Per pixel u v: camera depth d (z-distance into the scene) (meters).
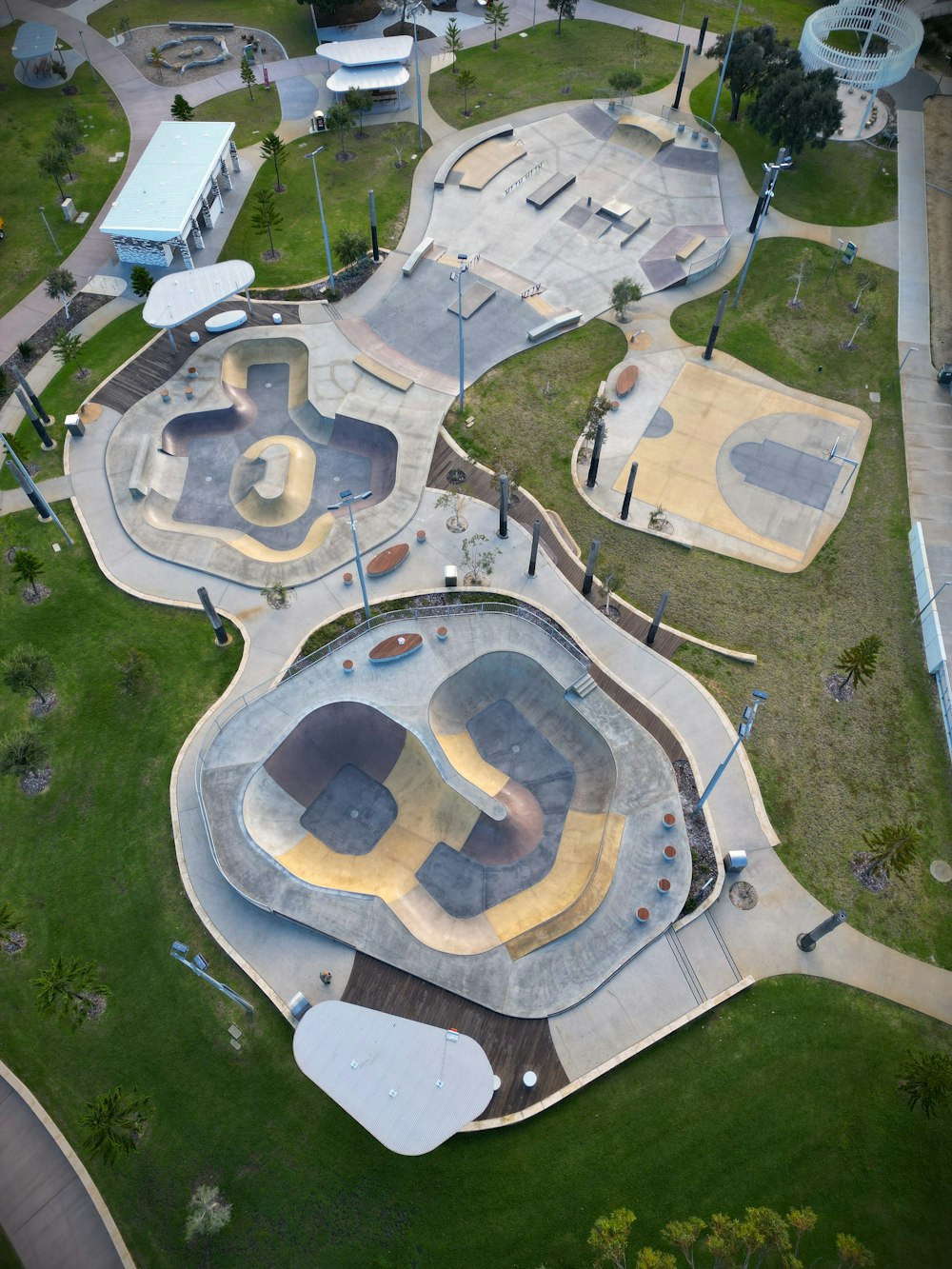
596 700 44.28
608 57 86.19
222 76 84.25
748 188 74.75
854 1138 34.41
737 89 76.69
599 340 63.47
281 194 73.31
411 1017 36.22
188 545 51.19
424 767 42.53
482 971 37.09
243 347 61.81
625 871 39.59
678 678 46.28
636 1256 31.70
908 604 50.44
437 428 56.84
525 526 51.97
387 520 51.91
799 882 40.50
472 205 72.38
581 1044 35.81
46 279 66.44
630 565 51.34
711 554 52.47
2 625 48.22
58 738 44.34
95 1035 36.53
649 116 79.00
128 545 51.50
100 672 46.53
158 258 66.06
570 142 78.00
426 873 40.69
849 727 45.38
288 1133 34.22
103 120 79.19
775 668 47.31
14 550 50.91
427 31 89.00
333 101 81.50
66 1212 33.22
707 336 64.19
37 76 83.56
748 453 57.66
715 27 89.94
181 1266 31.98
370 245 69.12
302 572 49.66
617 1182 33.19
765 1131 34.38
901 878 40.84
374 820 42.44
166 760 43.50
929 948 39.06
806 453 57.75
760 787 42.97
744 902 39.78
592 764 43.50
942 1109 35.09
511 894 40.00
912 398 61.09
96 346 61.97
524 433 57.34
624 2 92.94
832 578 51.56
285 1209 32.78
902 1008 37.47
